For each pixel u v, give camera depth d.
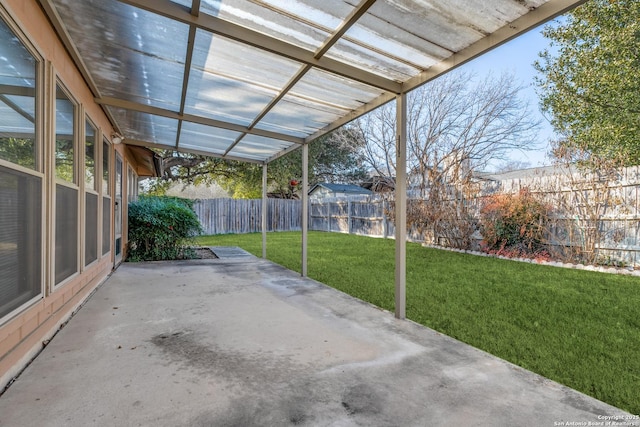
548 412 1.82
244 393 1.97
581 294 4.44
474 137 13.61
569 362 2.53
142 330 2.98
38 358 2.39
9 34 2.04
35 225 2.40
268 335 2.91
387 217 11.85
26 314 2.26
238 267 6.32
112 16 2.65
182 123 5.32
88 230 4.07
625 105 7.50
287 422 1.70
